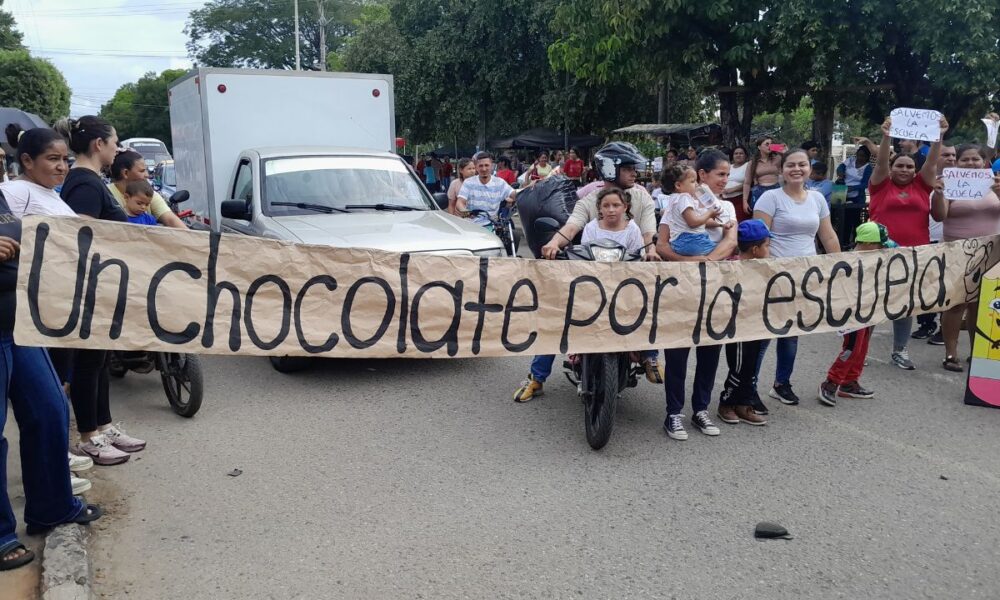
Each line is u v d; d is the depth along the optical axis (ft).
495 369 21.29
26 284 11.05
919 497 13.48
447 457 15.21
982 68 34.78
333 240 19.93
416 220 22.39
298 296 13.05
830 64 38.99
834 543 11.91
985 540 12.01
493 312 14.33
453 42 81.35
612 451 15.53
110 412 17.06
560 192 25.64
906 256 17.84
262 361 22.26
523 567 11.20
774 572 11.11
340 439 16.17
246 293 12.69
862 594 10.57
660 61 42.19
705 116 85.81
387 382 20.12
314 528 12.35
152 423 17.24
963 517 12.75
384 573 11.03
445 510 12.97
